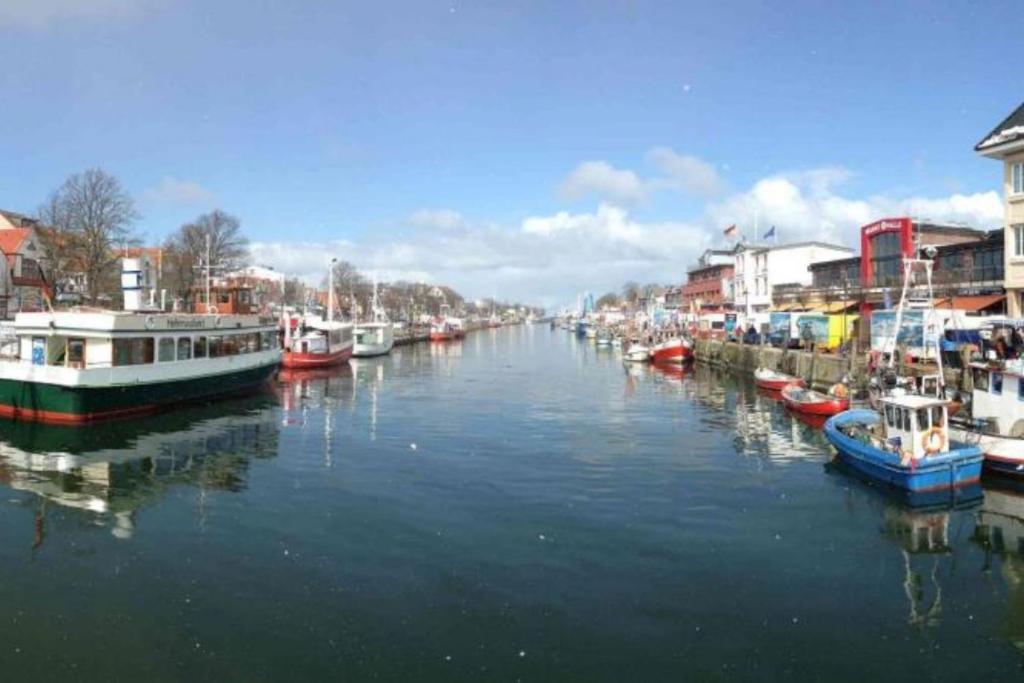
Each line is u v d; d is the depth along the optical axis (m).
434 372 66.81
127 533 17.97
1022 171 40.34
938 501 21.08
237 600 14.02
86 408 31.94
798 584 15.05
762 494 21.91
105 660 11.82
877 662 11.95
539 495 21.61
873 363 37.31
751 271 94.94
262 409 39.84
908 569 15.97
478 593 14.35
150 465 25.45
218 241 83.94
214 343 42.22
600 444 29.89
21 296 75.88
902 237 58.44
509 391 50.59
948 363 36.91
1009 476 22.27
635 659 11.91
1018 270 40.59
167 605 13.80
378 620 13.20
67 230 68.50
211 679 11.29
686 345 74.94
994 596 14.56
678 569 15.74
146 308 42.03
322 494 21.64
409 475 24.12
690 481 23.47
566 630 12.85
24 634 12.66
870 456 23.06
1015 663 11.95
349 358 79.06
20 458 26.33
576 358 89.81
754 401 44.56
